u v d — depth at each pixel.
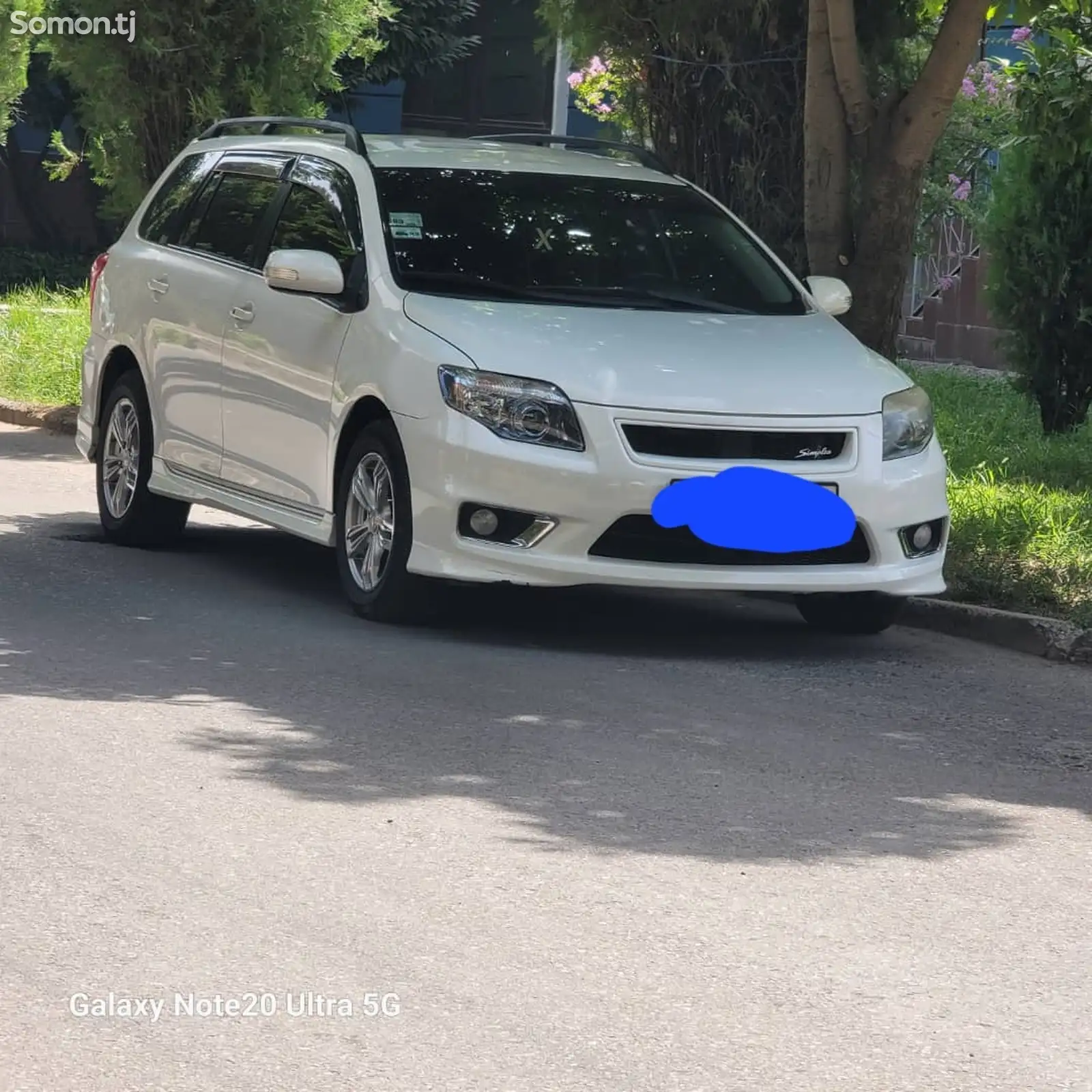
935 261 19.92
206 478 9.52
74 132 29.62
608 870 5.84
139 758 6.58
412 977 5.13
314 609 8.77
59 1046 4.70
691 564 8.09
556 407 8.01
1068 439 13.52
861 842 6.18
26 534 10.30
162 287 9.90
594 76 18.39
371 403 8.48
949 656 8.59
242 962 5.17
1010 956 5.43
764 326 8.75
